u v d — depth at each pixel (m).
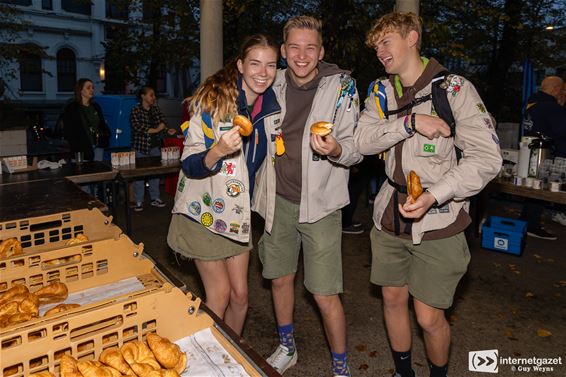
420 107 2.10
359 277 4.71
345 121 2.39
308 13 10.03
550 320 3.84
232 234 2.29
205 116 2.17
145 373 1.31
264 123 2.44
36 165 5.08
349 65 8.45
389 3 9.45
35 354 1.29
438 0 9.74
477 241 5.84
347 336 3.54
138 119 6.96
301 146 2.44
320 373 3.06
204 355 1.45
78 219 2.46
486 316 3.89
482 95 12.17
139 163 5.60
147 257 2.07
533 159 4.73
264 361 1.38
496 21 11.05
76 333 1.42
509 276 4.77
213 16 6.54
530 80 7.61
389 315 2.52
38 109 24.14
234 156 2.22
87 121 6.47
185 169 2.15
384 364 3.18
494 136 1.98
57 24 24.12
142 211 7.09
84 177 4.80
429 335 2.33
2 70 21.97
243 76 2.22
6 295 1.77
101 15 25.38
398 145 2.20
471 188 1.97
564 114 5.46
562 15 11.75
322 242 2.49
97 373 1.26
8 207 3.02
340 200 2.49
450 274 2.17
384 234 2.35
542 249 5.60
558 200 4.27
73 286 1.96
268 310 3.97
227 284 2.51
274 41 2.19
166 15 11.65
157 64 12.55
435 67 2.06
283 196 2.59
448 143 2.07
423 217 2.12
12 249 2.11
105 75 13.10
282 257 2.71
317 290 2.52
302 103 2.42
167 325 1.51
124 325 1.43
